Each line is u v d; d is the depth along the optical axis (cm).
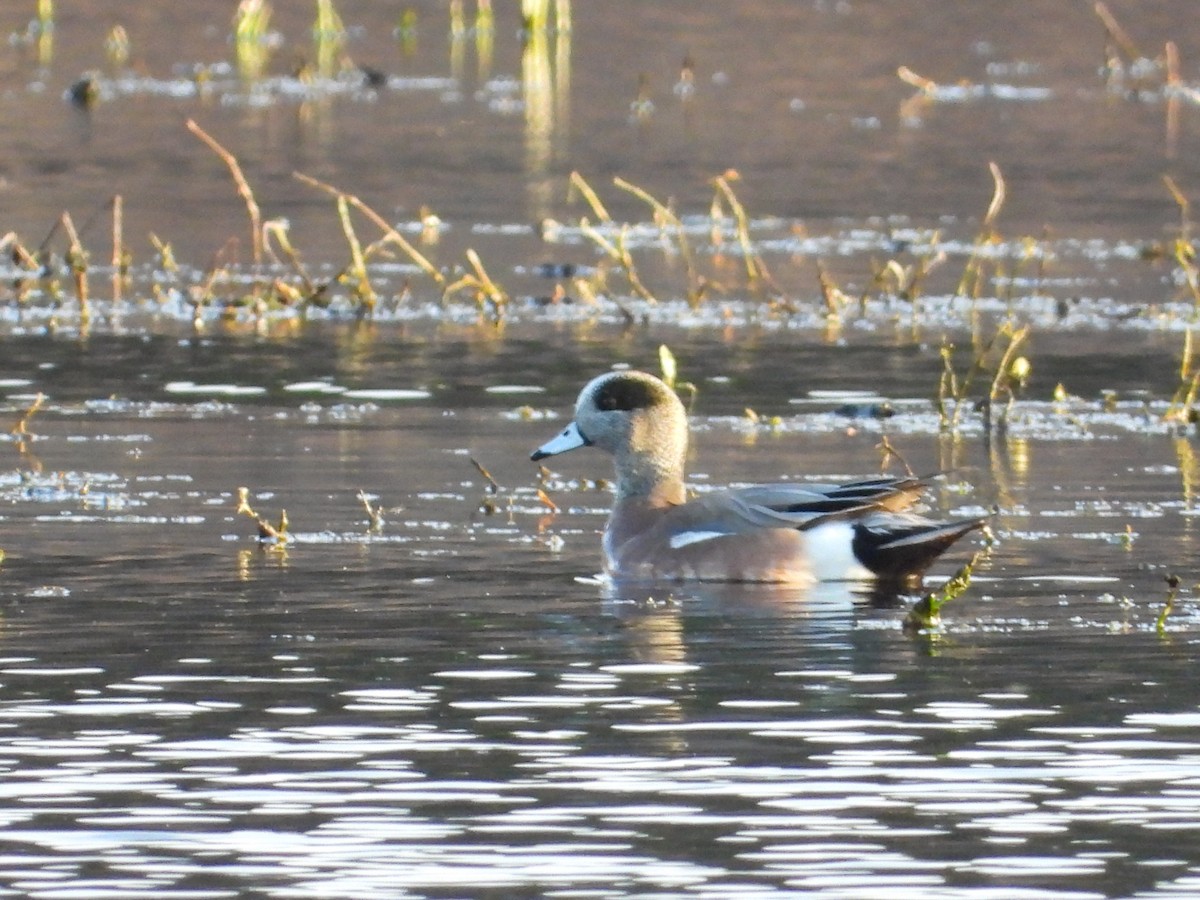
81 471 1612
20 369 2056
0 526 1434
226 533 1420
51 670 1093
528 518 1485
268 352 2158
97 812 902
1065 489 1567
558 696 1050
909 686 1065
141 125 3872
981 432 1789
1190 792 920
